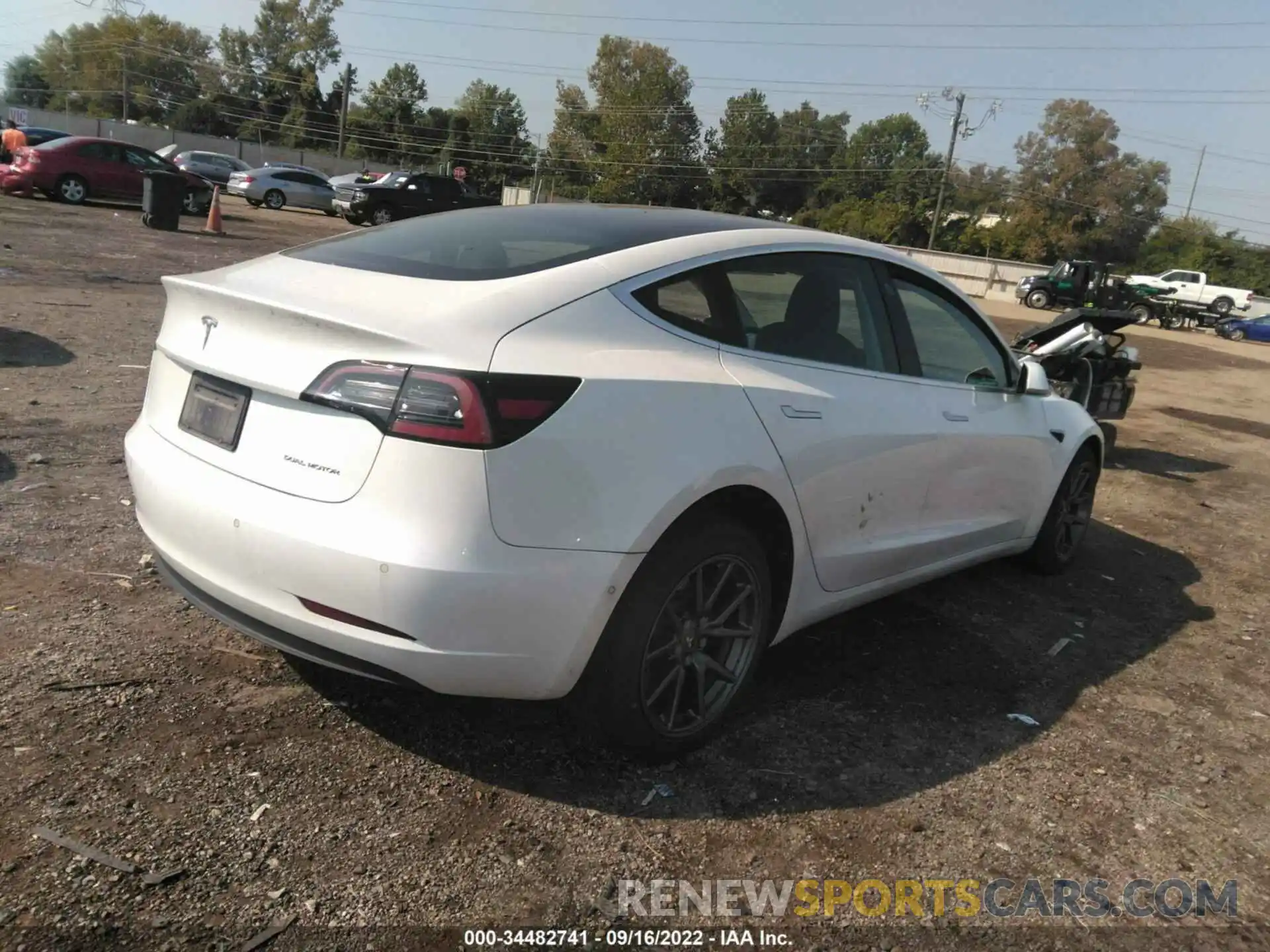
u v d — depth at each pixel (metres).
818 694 3.54
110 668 3.12
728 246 3.20
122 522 4.33
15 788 2.50
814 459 3.14
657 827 2.66
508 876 2.41
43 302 9.27
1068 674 3.97
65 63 100.56
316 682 3.18
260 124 90.75
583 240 3.08
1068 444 4.86
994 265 44.03
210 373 2.75
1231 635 4.62
